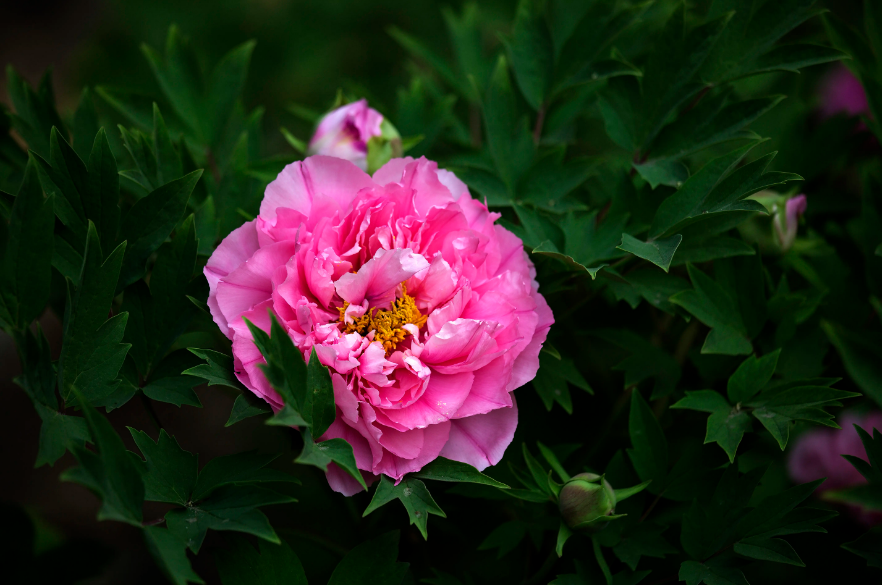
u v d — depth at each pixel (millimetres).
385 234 812
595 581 825
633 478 857
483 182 894
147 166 860
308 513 923
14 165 933
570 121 958
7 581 854
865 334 879
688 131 881
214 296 801
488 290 822
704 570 813
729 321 868
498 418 814
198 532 773
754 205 817
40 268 784
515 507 863
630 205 882
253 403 789
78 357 788
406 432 795
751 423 838
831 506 885
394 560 805
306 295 806
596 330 887
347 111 884
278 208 806
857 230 942
